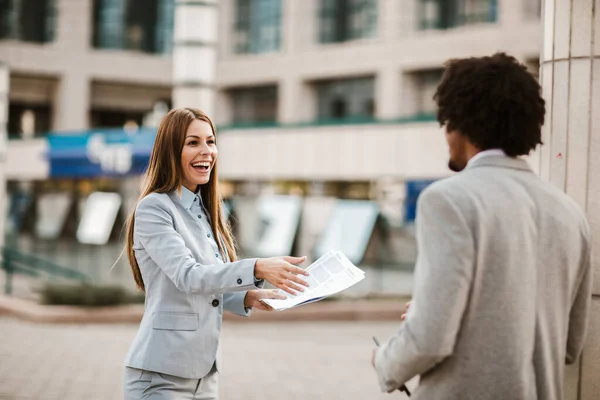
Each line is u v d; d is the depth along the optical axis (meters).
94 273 19.11
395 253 22.77
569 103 3.36
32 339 9.96
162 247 3.08
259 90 41.28
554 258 2.40
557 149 3.39
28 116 47.34
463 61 2.51
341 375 8.30
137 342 3.14
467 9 32.41
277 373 8.34
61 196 31.44
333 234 18.84
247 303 3.36
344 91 37.53
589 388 3.21
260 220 20.08
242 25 41.34
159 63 46.12
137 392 3.12
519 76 2.44
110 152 21.12
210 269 2.98
